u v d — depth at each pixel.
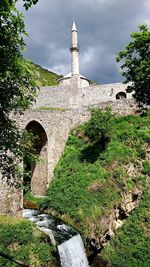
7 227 18.16
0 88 8.16
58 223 23.14
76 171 29.17
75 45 50.03
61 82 56.09
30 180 30.33
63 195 26.38
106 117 31.66
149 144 30.77
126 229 24.97
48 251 17.98
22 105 9.20
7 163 10.73
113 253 22.95
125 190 26.47
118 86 46.31
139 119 34.22
